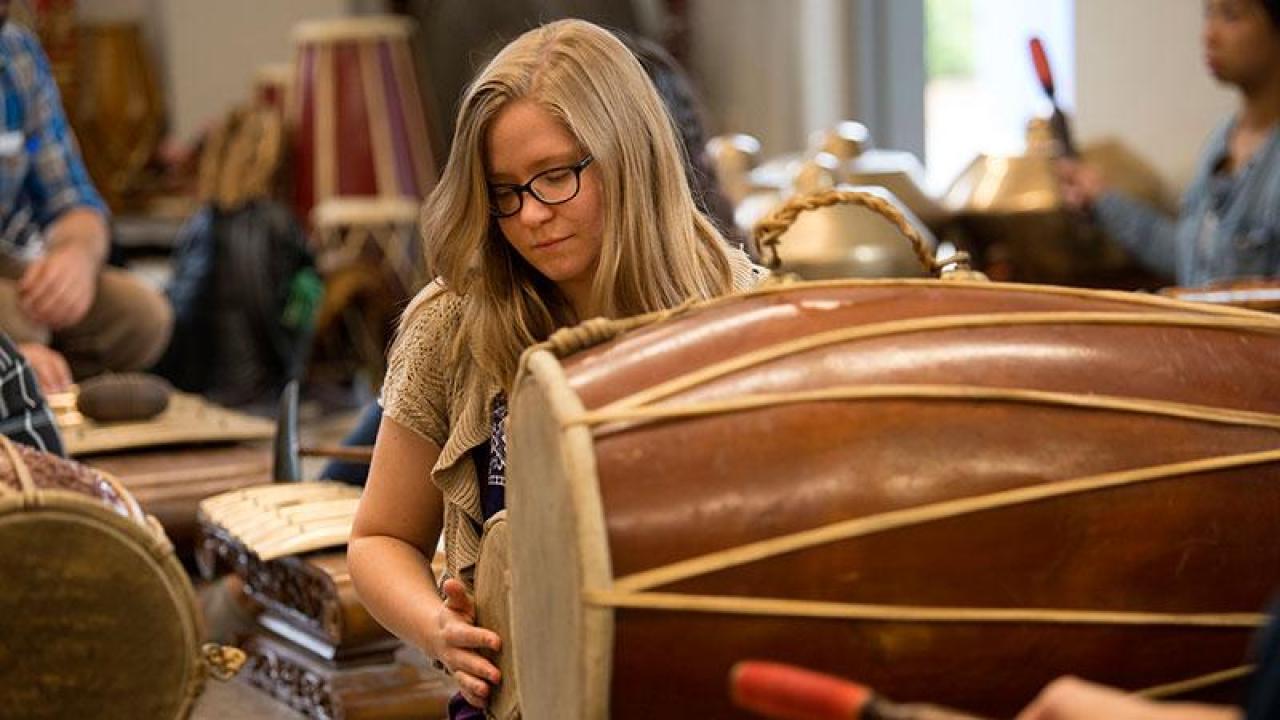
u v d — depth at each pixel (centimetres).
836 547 301
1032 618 310
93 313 822
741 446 304
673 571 296
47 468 328
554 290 388
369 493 400
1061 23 1238
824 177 782
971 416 314
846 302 332
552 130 366
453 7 1499
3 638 305
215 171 1184
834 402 310
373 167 1289
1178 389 329
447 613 365
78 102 1495
